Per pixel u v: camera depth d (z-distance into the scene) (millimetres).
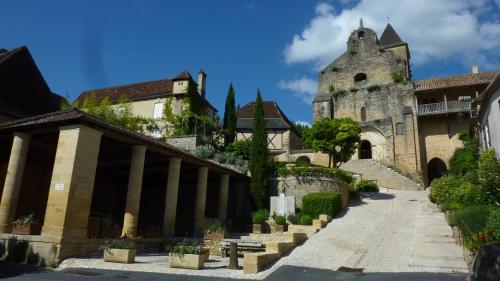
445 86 34438
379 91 37812
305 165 22281
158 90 32688
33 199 18625
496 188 14359
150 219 23156
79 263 10023
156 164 18703
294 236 13344
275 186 21062
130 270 9562
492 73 34875
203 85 34062
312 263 10984
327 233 15156
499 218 10391
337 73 40969
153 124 30109
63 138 11461
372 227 16250
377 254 12008
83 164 11289
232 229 19281
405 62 38812
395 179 31125
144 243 13266
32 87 22906
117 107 29219
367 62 39750
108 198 23609
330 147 26484
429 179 37188
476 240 9945
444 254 11352
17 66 22047
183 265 10102
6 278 8430
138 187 13453
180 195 23250
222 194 19984
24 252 10547
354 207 21188
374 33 40469
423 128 36531
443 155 35000
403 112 35625
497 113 17297
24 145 12766
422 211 19156
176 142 25781
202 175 18297
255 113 22094
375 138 36500
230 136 31031
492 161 15219
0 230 11812
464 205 14555
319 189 20281
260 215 18250
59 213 10648
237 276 9391
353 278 9164
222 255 13531
